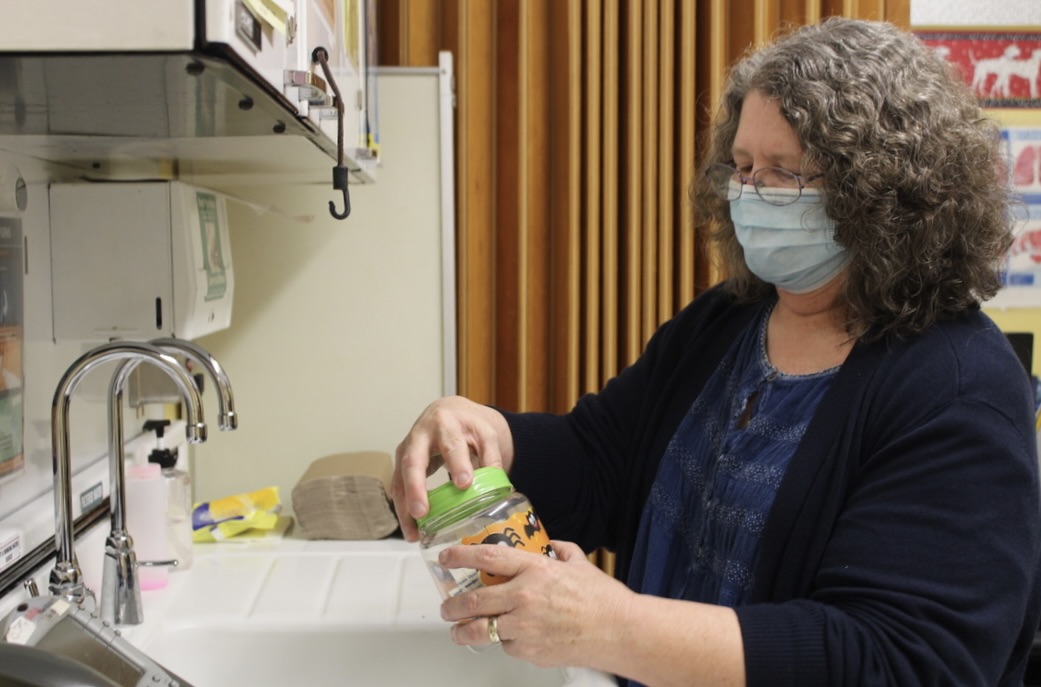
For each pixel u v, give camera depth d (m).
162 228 1.12
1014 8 2.14
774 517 0.84
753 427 0.91
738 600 0.87
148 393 1.33
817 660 0.69
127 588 1.06
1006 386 0.77
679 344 1.13
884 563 0.73
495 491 0.75
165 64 0.57
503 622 0.69
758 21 1.81
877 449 0.80
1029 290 2.19
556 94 1.84
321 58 0.82
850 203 0.81
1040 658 1.56
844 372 0.85
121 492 1.04
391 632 1.16
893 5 1.85
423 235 1.68
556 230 1.87
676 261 1.90
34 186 1.07
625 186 1.87
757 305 1.05
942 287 0.84
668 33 1.80
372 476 1.48
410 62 1.80
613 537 1.19
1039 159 2.17
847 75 0.82
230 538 1.50
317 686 1.16
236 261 1.67
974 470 0.73
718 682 0.69
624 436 1.17
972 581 0.70
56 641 0.71
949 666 0.69
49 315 1.11
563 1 1.80
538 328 1.88
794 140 0.85
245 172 1.35
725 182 1.02
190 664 1.14
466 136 1.78
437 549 0.76
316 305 1.69
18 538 0.94
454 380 1.72
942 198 0.81
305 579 1.31
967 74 2.15
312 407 1.71
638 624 0.69
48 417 1.10
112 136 0.92
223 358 1.69
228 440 1.70
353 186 1.67
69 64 0.56
